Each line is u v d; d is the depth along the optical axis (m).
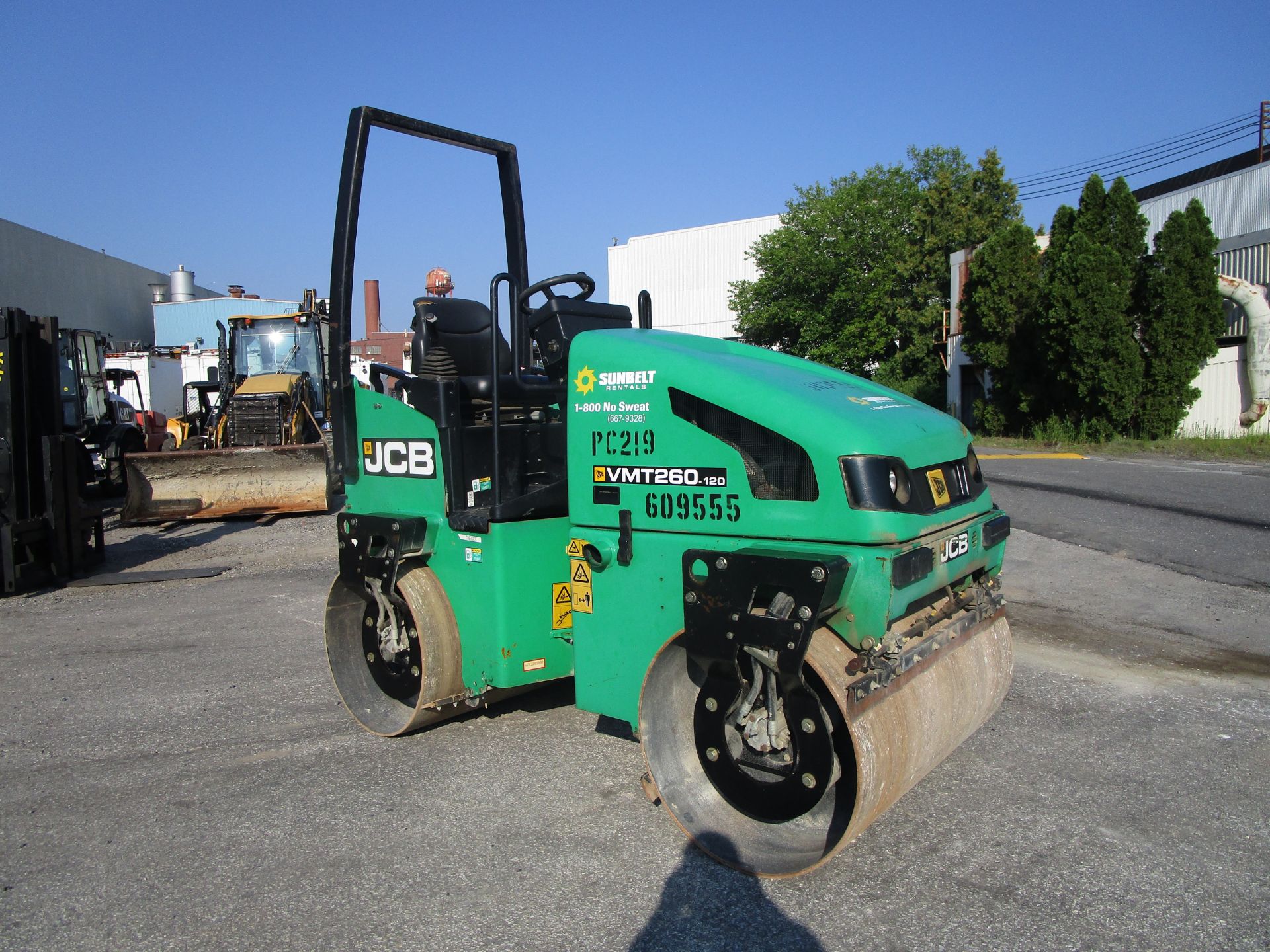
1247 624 5.90
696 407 3.23
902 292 30.88
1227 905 2.89
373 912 2.98
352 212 4.29
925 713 3.13
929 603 3.45
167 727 4.77
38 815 3.78
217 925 2.94
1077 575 7.32
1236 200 20.62
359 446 4.53
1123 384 17.58
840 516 2.90
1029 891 2.99
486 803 3.73
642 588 3.41
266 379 15.05
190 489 12.09
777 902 2.96
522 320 5.06
